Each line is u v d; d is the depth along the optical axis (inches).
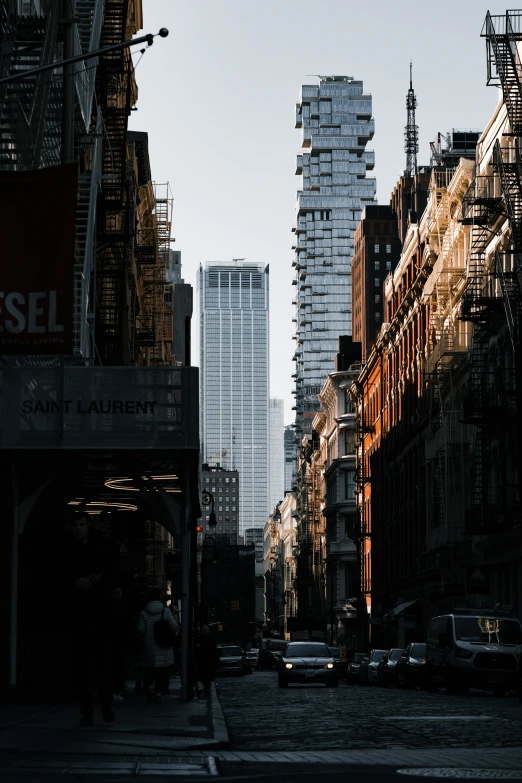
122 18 1689.2
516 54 2039.9
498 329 2139.5
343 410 5078.7
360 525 4328.3
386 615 3321.9
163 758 444.1
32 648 1036.5
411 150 6678.2
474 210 2220.7
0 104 943.0
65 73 1008.9
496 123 2196.1
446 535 2423.7
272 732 679.7
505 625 1403.8
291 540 7746.1
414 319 3277.6
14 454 947.3
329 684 1829.5
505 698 1268.5
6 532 1019.3
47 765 399.9
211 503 2716.5
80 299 1165.7
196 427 915.4
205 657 1176.2
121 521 1301.7
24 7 1131.9
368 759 478.3
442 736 622.8
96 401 914.7
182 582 1012.5
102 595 560.4
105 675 578.9
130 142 2576.3
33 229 740.7
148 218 2783.0
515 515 1845.5
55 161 1119.0
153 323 2834.6
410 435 3267.7
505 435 2065.7
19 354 730.8
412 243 3326.8
